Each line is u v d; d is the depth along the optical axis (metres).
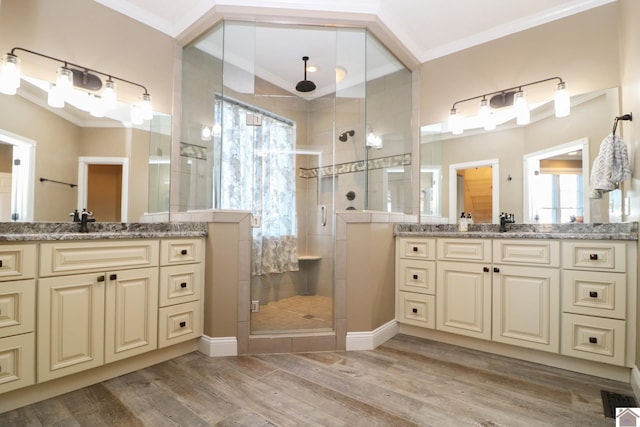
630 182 1.89
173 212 2.54
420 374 1.82
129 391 1.61
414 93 2.94
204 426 1.33
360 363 1.97
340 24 2.35
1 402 1.41
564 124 2.23
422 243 2.41
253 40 2.55
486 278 2.13
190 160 2.61
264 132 2.77
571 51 2.21
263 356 2.07
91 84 2.14
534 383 1.72
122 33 2.30
